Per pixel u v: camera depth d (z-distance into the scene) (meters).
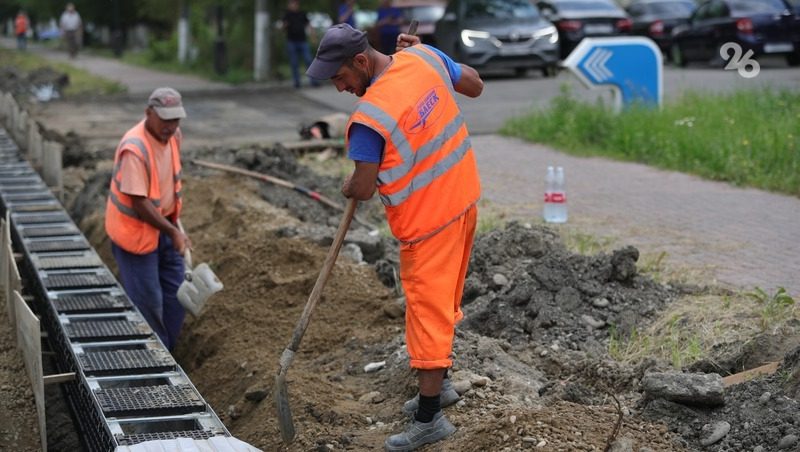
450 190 7.55
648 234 13.86
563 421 7.67
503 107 29.34
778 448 7.24
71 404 10.22
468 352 9.54
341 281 12.23
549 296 10.63
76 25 66.25
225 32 50.88
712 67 38.75
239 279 13.12
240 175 18.70
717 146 19.06
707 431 7.63
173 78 46.75
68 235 14.63
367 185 7.45
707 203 15.92
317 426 8.76
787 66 37.03
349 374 10.09
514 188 17.78
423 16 40.53
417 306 7.64
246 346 11.50
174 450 7.42
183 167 20.12
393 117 7.33
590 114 23.11
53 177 19.48
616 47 24.02
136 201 11.38
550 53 36.66
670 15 44.44
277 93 37.16
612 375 8.82
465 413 8.35
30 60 62.78
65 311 11.12
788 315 9.63
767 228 14.07
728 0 37.41
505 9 37.19
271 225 15.09
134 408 8.47
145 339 10.47
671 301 10.54
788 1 37.53
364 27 49.34
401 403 8.96
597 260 11.04
